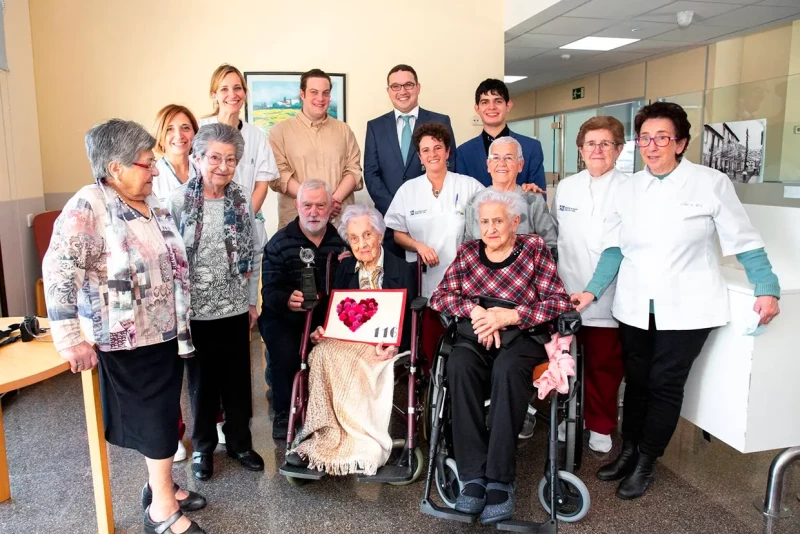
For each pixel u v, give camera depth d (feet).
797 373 7.16
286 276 8.94
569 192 8.66
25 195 13.51
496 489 6.57
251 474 8.30
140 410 6.24
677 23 19.19
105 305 5.89
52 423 10.05
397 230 10.21
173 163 8.73
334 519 7.22
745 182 9.66
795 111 8.92
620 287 7.68
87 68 14.65
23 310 13.25
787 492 7.75
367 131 11.89
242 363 8.08
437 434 6.86
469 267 7.91
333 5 15.52
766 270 6.70
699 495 7.66
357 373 7.76
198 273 7.41
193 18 14.97
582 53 24.03
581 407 7.76
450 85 16.46
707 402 7.73
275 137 11.53
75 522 7.25
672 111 6.87
